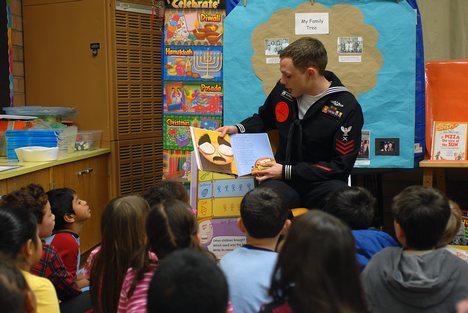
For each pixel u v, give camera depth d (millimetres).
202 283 944
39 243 1690
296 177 2391
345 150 2422
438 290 1414
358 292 1066
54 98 3689
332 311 1026
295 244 1081
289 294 1090
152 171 3855
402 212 1541
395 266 1482
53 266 2146
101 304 1801
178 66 2959
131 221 1771
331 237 1062
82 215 2510
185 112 2979
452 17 3451
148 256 1632
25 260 1621
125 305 1596
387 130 2789
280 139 2645
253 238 1684
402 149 2783
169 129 3002
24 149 2916
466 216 2803
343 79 2793
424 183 2887
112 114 3553
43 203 2146
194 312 930
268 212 1654
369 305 1412
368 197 1929
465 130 2889
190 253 1010
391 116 2779
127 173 3680
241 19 2832
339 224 1096
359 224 1883
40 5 3635
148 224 1574
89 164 3369
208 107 2953
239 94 2855
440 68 2934
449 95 2926
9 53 3566
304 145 2529
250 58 2832
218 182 2518
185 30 2932
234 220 2533
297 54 2369
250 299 1533
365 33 2758
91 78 3570
